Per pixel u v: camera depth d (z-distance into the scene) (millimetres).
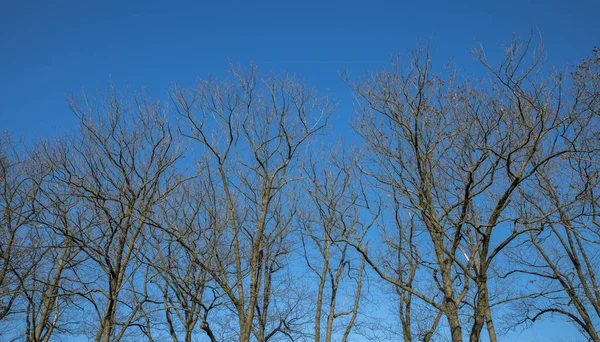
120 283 15836
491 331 17891
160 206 16859
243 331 14969
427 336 19797
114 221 15289
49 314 18109
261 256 18484
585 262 19188
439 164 16094
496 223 13703
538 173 17453
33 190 17359
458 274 15766
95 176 16312
